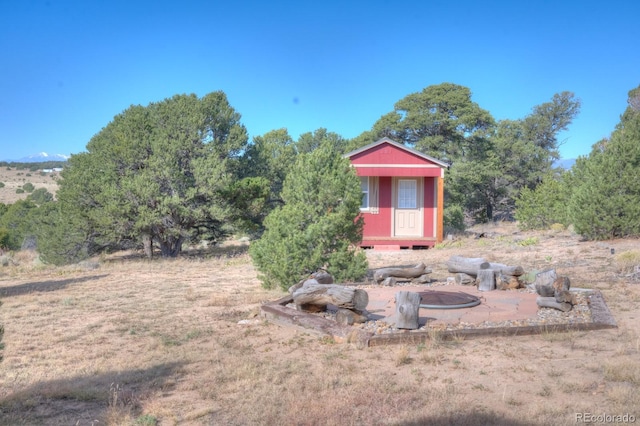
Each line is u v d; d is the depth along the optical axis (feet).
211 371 22.81
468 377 20.54
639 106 120.16
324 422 16.74
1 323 34.12
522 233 86.33
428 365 22.27
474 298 33.83
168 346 27.40
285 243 41.01
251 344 27.20
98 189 91.81
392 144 77.00
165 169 87.45
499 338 25.91
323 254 42.50
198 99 96.99
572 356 22.68
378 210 79.30
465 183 144.25
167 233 90.79
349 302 28.84
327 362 23.29
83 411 18.78
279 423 16.92
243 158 109.70
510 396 18.22
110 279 56.44
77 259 92.02
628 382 19.17
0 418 17.98
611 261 48.83
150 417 17.63
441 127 152.25
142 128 94.32
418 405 17.80
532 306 32.45
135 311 37.35
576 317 29.14
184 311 36.78
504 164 161.07
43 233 96.48
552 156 177.68
